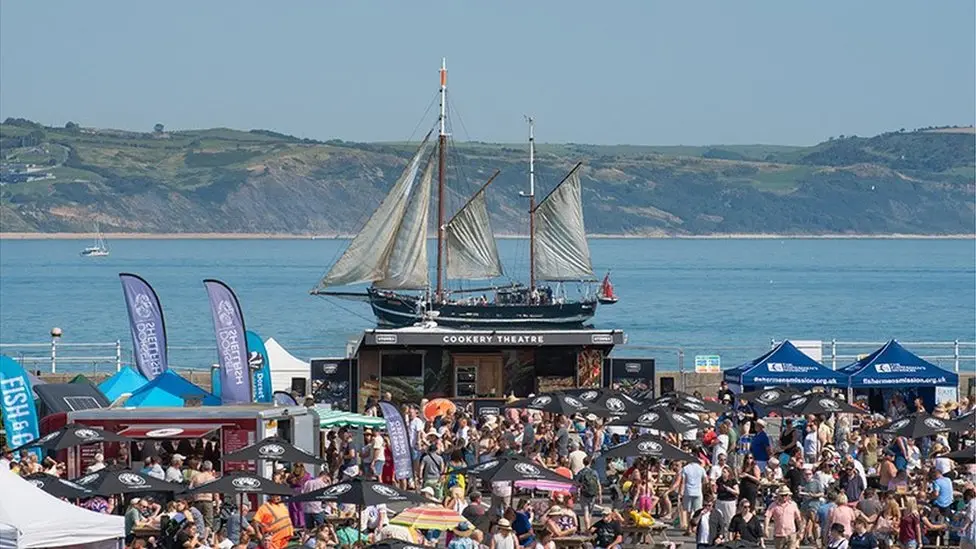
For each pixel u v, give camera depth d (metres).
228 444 94.81
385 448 105.69
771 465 100.50
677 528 98.94
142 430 94.94
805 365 133.25
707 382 165.12
